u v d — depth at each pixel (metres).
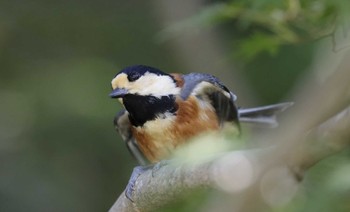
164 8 17.50
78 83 17.97
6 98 18.12
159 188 7.36
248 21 10.27
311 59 15.03
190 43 17.02
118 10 19.30
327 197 5.26
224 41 17.02
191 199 7.01
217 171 5.40
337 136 4.02
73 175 17.09
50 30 19.70
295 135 4.04
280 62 15.82
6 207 16.38
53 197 16.67
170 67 18.12
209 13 10.14
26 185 16.69
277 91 16.02
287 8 9.88
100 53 18.98
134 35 18.88
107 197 17.06
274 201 4.18
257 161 4.36
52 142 17.42
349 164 5.57
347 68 3.95
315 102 4.00
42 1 19.80
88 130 17.41
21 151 17.23
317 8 9.67
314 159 4.08
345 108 4.10
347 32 9.37
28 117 17.78
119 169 17.19
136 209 8.02
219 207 4.49
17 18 19.75
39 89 18.17
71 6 19.73
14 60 19.20
